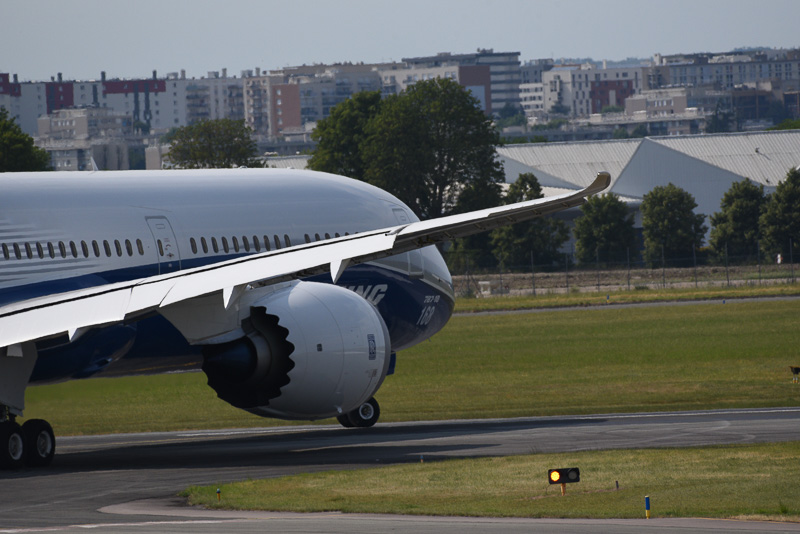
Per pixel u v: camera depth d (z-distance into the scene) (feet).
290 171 341.00
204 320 264.72
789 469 229.25
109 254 282.15
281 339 276.82
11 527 181.37
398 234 221.46
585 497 202.90
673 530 169.37
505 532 169.89
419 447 291.99
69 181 286.66
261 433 352.08
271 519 185.88
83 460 286.25
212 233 304.09
